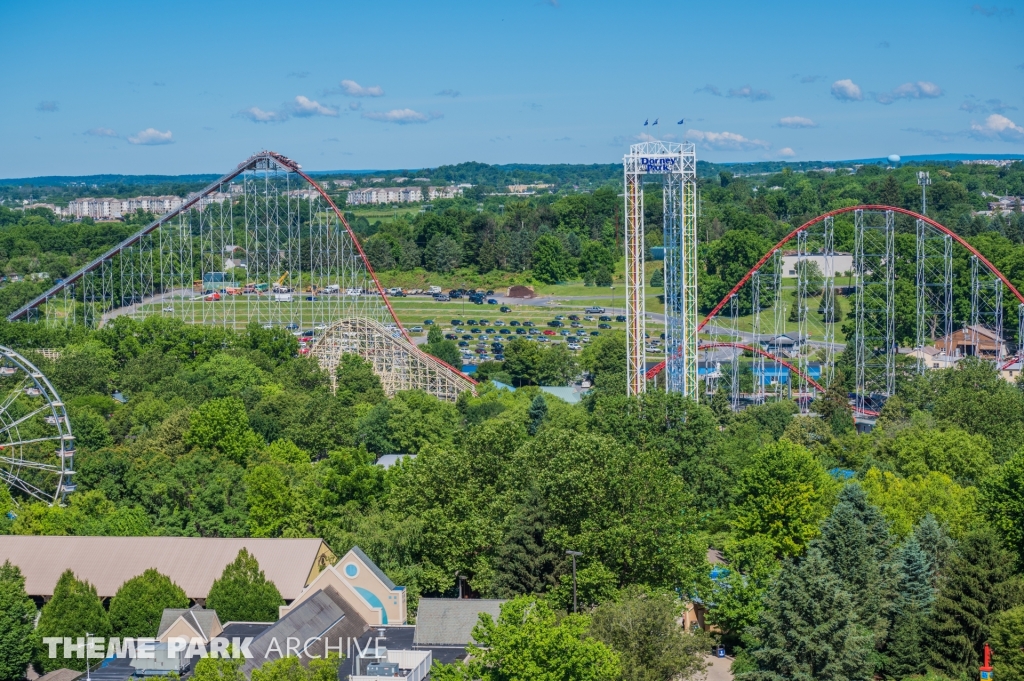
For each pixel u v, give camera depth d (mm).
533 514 148125
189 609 128875
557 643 109000
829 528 141125
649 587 140000
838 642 121375
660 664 120625
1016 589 132625
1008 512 155500
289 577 143250
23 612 135250
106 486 187250
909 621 134625
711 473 183375
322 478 182000
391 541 149750
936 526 147500
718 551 181000
